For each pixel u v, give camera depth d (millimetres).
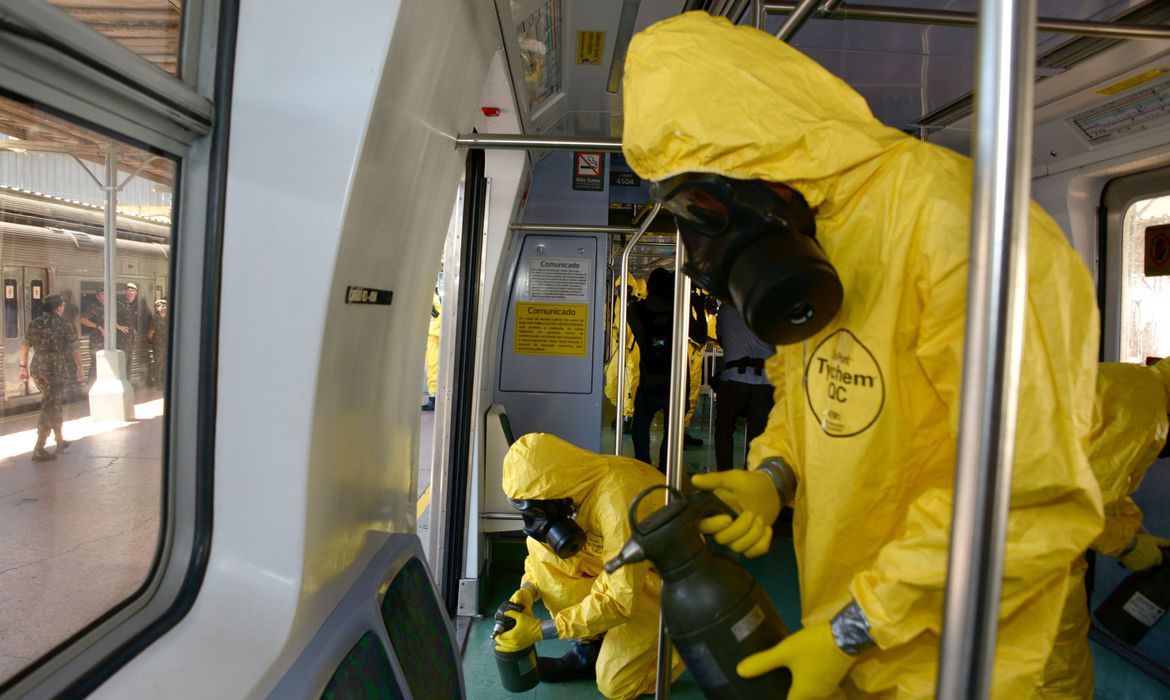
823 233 1146
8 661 1123
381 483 2062
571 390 5367
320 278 1388
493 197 4273
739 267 1016
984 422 705
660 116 1049
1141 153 3283
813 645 1068
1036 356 887
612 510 2920
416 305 2248
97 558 1394
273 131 1385
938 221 972
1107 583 3889
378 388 1935
